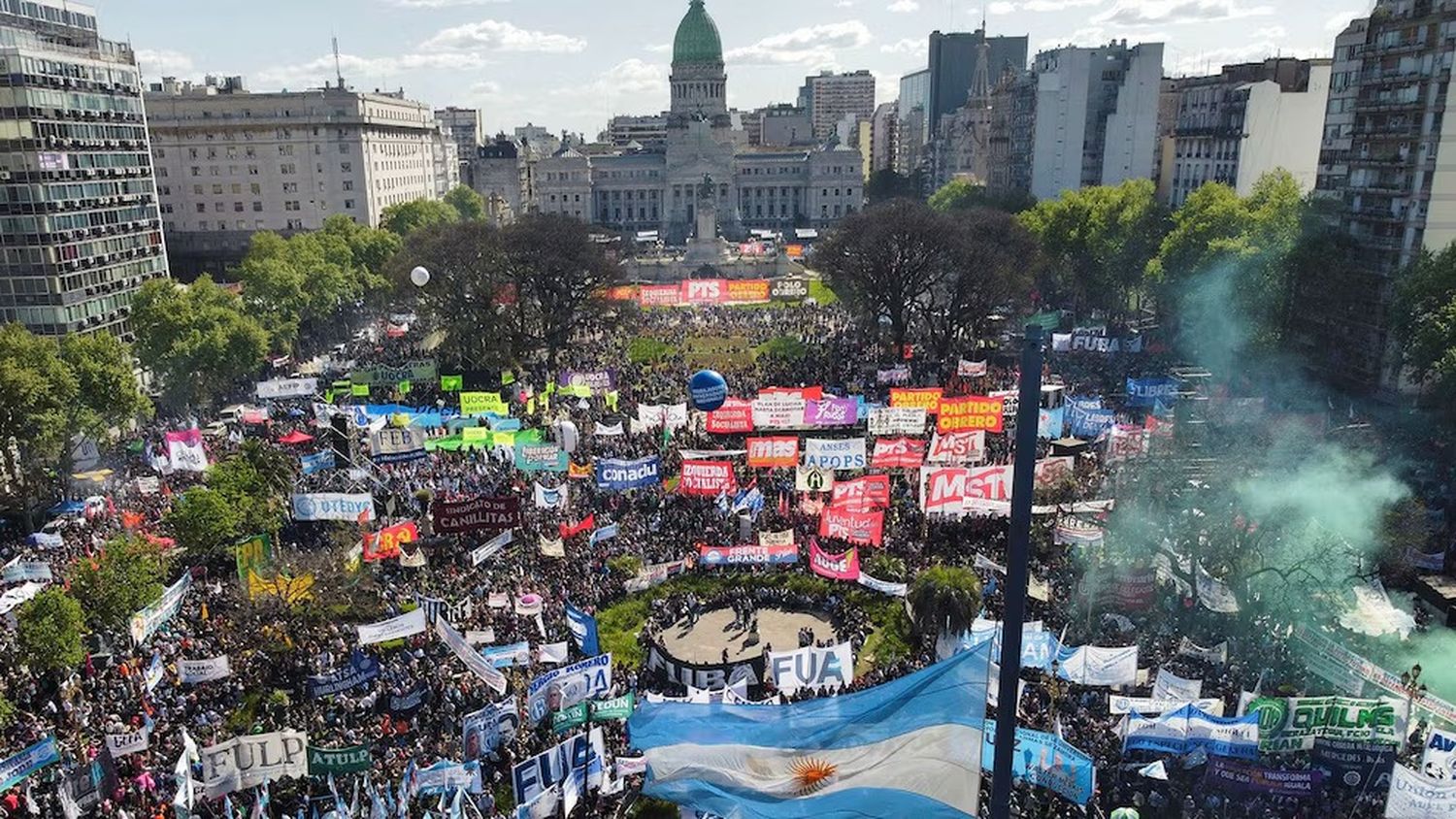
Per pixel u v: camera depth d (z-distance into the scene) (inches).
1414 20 3878.0
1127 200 5669.3
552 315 5068.9
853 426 3695.9
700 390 3026.6
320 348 5964.6
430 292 4911.4
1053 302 6402.6
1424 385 3715.6
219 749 1549.0
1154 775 1550.2
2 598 2267.5
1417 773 1396.4
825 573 2338.8
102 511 2940.5
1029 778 1525.6
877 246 4837.6
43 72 4443.9
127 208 5128.0
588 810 1551.4
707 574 2502.5
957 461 2775.6
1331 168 4537.4
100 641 2158.0
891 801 890.1
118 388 3376.0
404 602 2322.8
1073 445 3115.2
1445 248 3486.7
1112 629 2098.9
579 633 1969.7
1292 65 6328.7
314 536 2773.1
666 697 1738.4
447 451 3282.5
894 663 2053.4
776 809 905.5
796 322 6117.1
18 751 1649.9
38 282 4569.4
